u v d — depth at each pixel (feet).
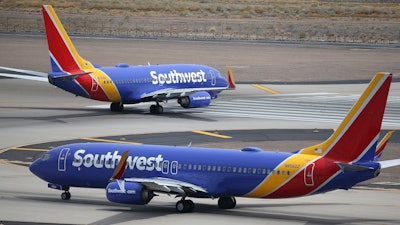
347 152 511.40
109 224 495.00
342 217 529.45
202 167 540.11
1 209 537.65
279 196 526.16
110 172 561.84
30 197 588.91
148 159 553.64
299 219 519.60
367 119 505.25
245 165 529.86
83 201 579.07
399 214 544.62
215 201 590.14
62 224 492.54
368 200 601.21
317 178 512.22
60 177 577.43
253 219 517.14
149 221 506.48
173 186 522.06
